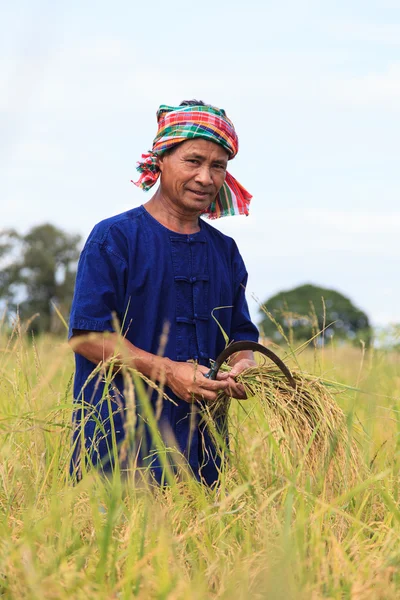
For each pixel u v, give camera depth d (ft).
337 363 18.48
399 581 8.80
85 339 11.83
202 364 13.02
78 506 10.07
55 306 14.66
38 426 10.80
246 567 8.48
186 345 12.91
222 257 13.80
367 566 9.12
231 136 12.77
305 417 12.04
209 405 12.81
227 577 8.57
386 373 18.47
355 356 20.30
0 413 12.16
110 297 12.54
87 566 9.08
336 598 8.30
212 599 8.34
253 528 9.91
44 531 9.26
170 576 8.26
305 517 9.82
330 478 11.50
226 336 13.09
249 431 14.16
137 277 12.75
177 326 12.90
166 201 13.21
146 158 13.23
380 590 8.40
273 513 9.79
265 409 12.07
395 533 9.73
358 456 11.89
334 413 12.20
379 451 13.21
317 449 11.89
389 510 10.62
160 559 8.56
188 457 12.42
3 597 8.13
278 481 11.09
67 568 8.23
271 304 102.22
